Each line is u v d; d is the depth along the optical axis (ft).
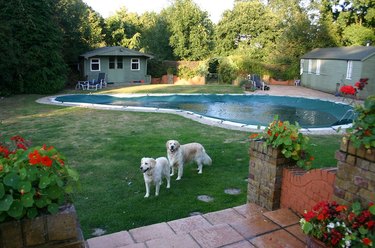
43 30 67.72
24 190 5.90
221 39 121.39
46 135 30.71
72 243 6.38
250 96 68.23
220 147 25.93
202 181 18.93
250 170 13.07
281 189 11.82
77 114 43.34
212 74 99.09
